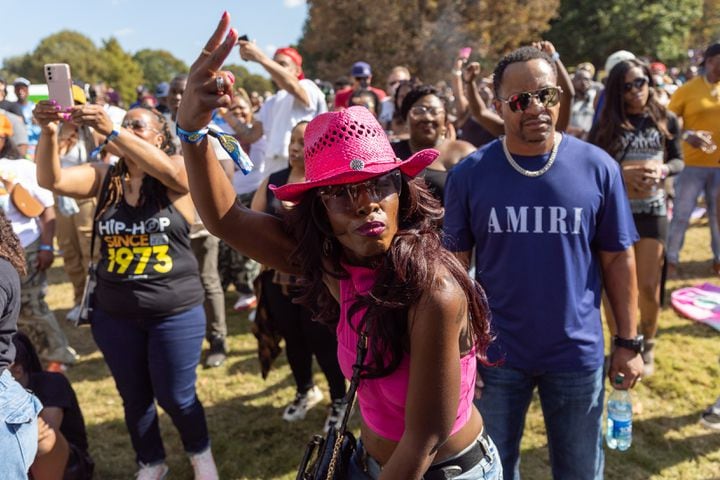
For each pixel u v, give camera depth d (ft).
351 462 5.38
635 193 11.46
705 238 23.53
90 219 17.16
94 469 10.63
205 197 4.93
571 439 7.12
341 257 4.77
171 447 11.54
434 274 4.05
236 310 18.69
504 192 6.89
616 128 11.44
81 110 8.23
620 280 7.01
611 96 11.50
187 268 9.36
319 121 4.39
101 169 9.84
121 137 8.42
